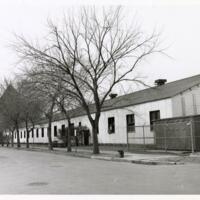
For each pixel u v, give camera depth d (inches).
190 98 1031.0
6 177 468.8
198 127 816.9
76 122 1663.4
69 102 1123.9
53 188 354.3
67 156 941.8
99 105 949.2
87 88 1039.0
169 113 997.8
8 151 1346.0
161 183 372.8
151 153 847.1
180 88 1064.2
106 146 1312.7
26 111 1542.8
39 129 2276.1
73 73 936.3
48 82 960.9
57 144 1565.0
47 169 565.3
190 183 368.8
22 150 1448.1
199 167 537.3
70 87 1055.0
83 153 966.4
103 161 726.5
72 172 508.4
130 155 797.2
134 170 519.8
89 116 940.6
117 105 1296.8
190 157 675.4
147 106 1107.3
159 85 1332.4
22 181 420.2
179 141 855.1
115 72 949.8
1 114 1878.7
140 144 1132.5
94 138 928.3
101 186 358.6
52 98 1083.3
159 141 929.5
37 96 1106.1
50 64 927.7
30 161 757.3
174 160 645.3
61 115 1841.8
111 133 1326.3
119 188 342.3
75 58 940.6
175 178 413.1
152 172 486.0
